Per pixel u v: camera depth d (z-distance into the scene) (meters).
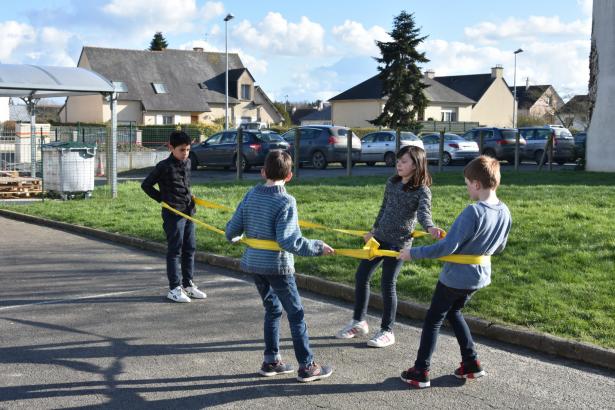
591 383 5.13
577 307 6.54
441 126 54.03
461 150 29.00
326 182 18.58
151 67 60.56
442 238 5.05
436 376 5.25
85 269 9.13
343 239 10.04
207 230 11.16
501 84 72.50
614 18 22.12
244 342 6.05
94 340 6.08
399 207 5.75
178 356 5.68
